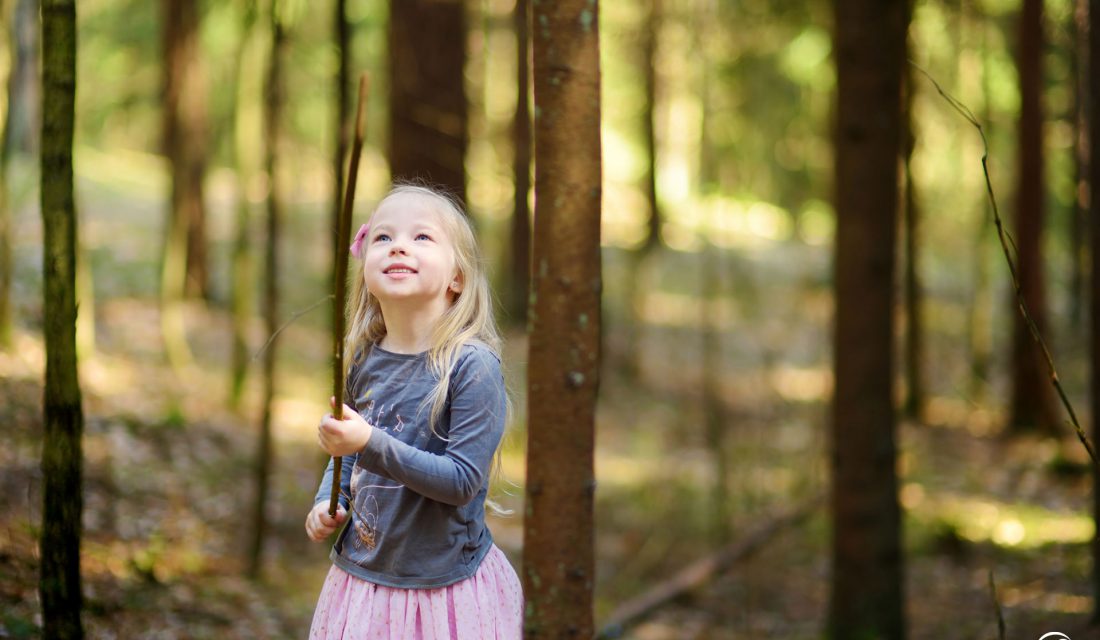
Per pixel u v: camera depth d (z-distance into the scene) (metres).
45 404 3.25
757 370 16.22
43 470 3.27
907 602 7.88
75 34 3.17
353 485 2.35
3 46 8.60
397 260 2.24
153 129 24.59
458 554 2.28
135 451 8.25
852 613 6.76
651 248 20.83
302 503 8.34
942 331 19.47
